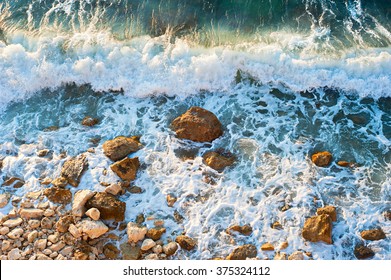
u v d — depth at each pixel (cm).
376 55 884
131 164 728
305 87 859
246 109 831
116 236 657
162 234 662
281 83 869
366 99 848
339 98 848
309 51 895
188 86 856
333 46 905
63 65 881
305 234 650
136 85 866
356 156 759
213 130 779
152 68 873
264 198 700
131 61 881
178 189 713
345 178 727
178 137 783
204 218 679
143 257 635
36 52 900
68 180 720
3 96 862
